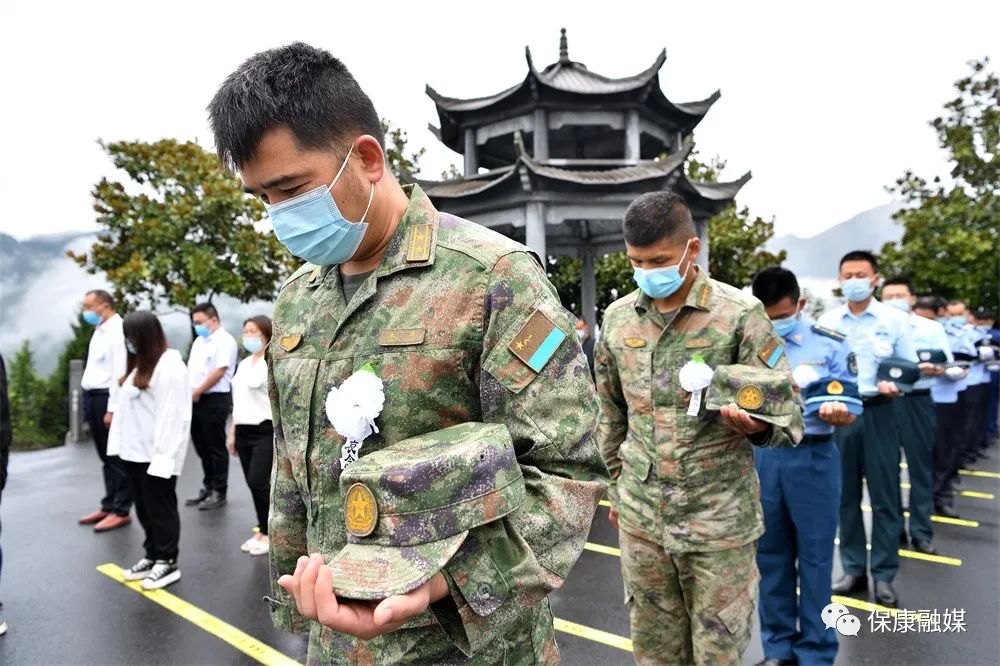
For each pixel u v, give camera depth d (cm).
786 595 298
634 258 241
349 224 110
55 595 423
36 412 1118
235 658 338
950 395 588
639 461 245
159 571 430
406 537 83
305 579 77
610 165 731
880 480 388
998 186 1267
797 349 315
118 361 559
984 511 606
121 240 1192
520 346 104
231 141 106
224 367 627
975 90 1288
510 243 113
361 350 112
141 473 428
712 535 227
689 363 229
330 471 115
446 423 108
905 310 561
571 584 426
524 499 93
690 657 248
